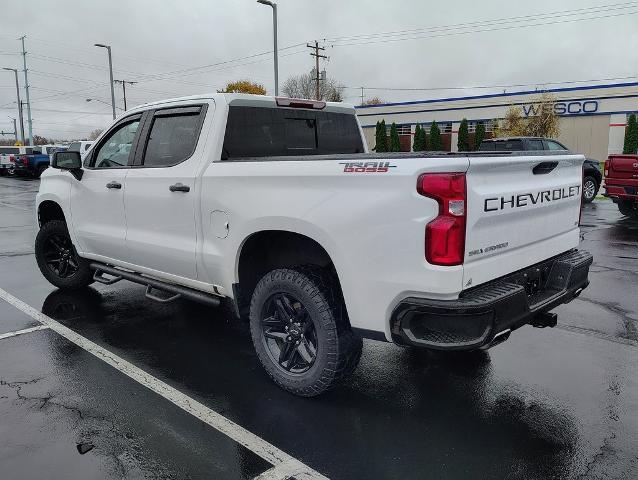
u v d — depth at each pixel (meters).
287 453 2.99
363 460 2.92
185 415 3.39
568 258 3.81
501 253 3.17
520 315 3.06
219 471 2.82
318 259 3.63
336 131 4.91
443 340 2.86
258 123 4.21
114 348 4.51
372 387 3.78
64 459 2.91
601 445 3.06
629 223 11.36
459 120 42.22
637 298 5.85
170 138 4.31
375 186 2.96
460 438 3.14
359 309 3.10
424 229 2.80
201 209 3.91
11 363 4.18
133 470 2.82
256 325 3.69
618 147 35.69
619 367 4.09
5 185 26.34
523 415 3.39
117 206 4.73
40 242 6.04
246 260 3.83
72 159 5.10
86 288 6.35
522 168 3.26
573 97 36.84
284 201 3.35
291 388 3.56
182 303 5.77
